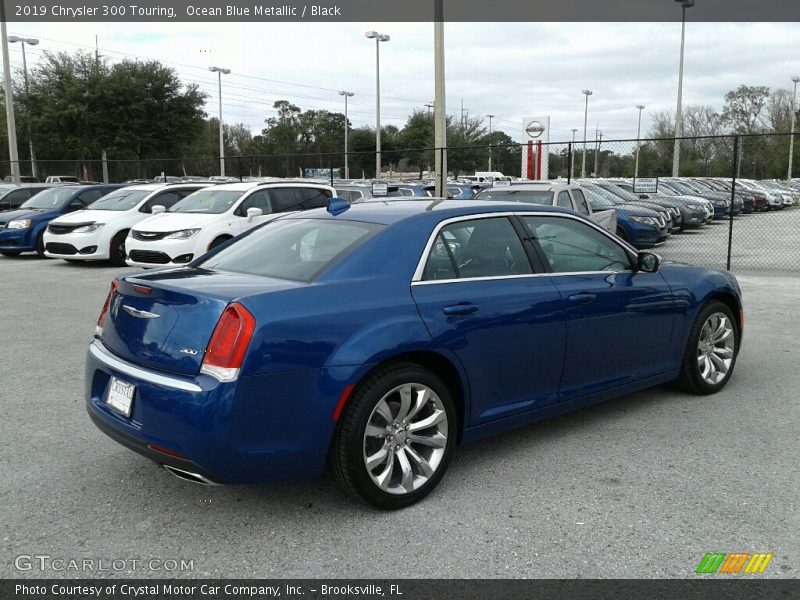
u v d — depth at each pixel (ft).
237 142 264.52
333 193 48.73
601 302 15.56
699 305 18.22
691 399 18.76
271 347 11.01
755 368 21.76
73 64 132.26
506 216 14.97
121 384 12.00
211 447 10.77
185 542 11.40
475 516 12.21
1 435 16.01
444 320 12.84
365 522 12.03
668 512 12.30
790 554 10.93
